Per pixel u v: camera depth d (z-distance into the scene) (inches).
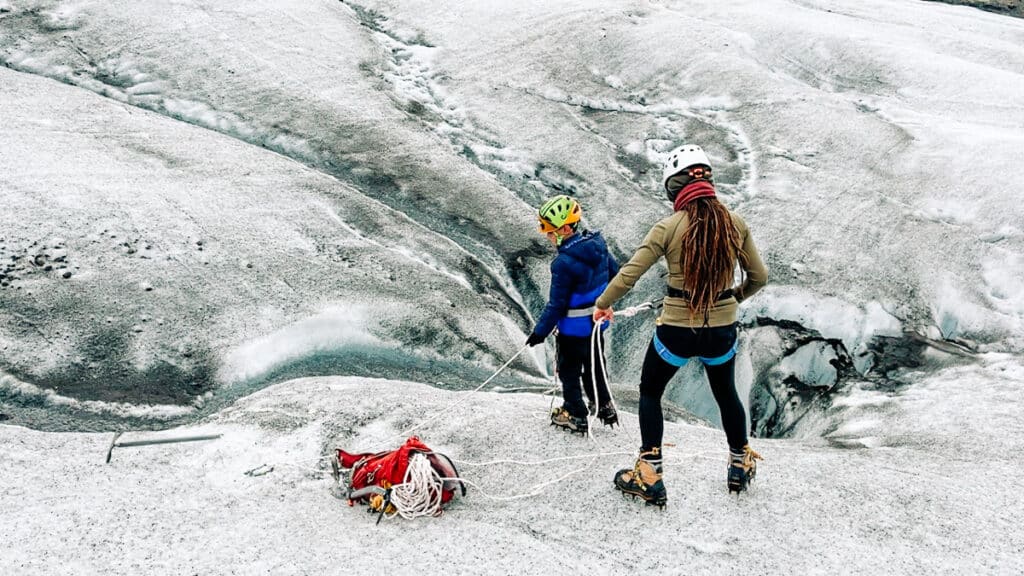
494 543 146.5
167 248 273.6
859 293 307.9
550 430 193.3
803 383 288.4
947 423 225.3
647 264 143.6
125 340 236.2
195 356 237.1
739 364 302.0
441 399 217.3
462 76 431.5
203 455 178.2
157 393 222.5
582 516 157.0
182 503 158.7
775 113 411.8
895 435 223.8
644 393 156.9
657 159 386.6
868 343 293.6
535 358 281.9
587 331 177.9
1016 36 511.2
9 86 356.5
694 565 141.9
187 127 356.5
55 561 138.1
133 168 313.1
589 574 138.9
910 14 539.2
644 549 146.2
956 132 393.4
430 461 160.4
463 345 269.4
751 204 355.6
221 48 420.2
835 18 510.9
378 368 254.2
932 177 364.8
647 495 156.6
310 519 154.7
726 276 140.4
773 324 305.7
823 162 379.2
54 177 295.1
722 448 192.9
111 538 145.2
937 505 163.0
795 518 156.5
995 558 144.6
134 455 176.1
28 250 258.8
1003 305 307.9
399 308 273.1
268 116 376.2
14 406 209.3
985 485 174.1
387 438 189.8
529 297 313.7
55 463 169.9
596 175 371.6
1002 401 237.0
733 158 385.7
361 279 282.8
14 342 227.0
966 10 571.2
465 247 320.2
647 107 423.2
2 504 153.1
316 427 193.0
